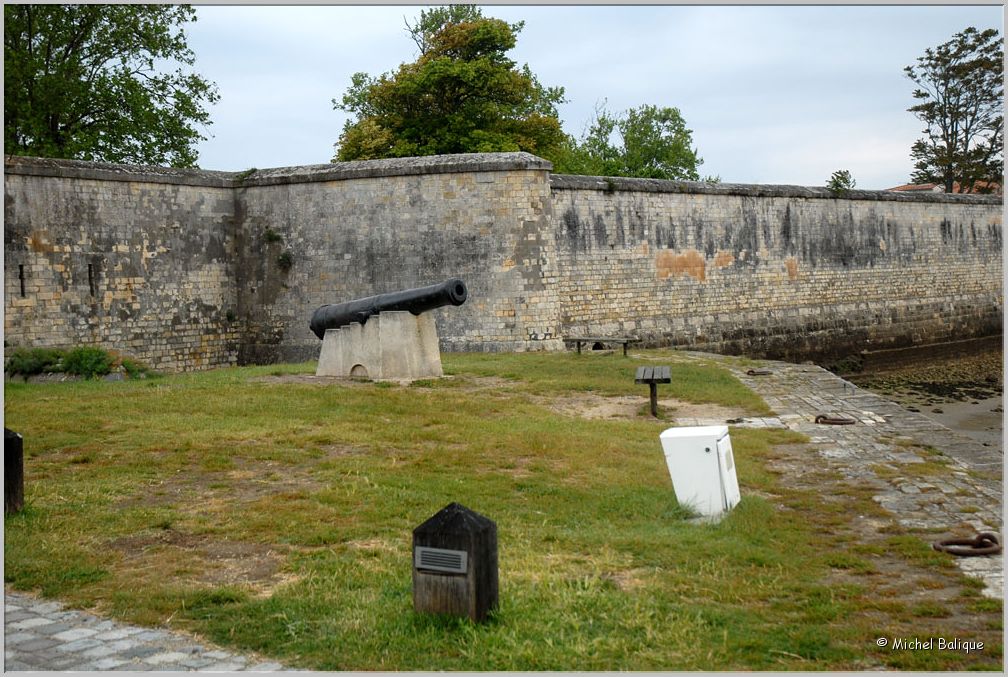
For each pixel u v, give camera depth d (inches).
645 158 1904.5
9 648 218.7
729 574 274.7
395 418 521.0
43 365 741.9
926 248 1520.7
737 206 1235.9
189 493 358.6
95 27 1200.2
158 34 1240.2
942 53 2079.2
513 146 1441.9
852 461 438.6
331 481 378.0
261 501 345.4
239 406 540.1
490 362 819.4
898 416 568.7
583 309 1063.6
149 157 1248.2
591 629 230.2
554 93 1909.4
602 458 432.8
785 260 1295.5
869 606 248.5
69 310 871.1
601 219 1086.4
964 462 442.6
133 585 260.1
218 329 1007.6
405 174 979.3
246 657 214.7
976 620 239.5
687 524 330.6
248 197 1024.2
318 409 537.3
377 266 985.5
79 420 489.7
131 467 396.8
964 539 306.3
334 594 252.2
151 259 942.4
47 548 288.5
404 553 288.0
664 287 1146.7
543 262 970.1
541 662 208.8
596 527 326.0
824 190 1354.6
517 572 269.1
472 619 230.7
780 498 372.2
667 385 677.3
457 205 970.7
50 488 358.3
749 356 1229.1
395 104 1485.0
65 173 870.4
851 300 1389.0
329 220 998.4
